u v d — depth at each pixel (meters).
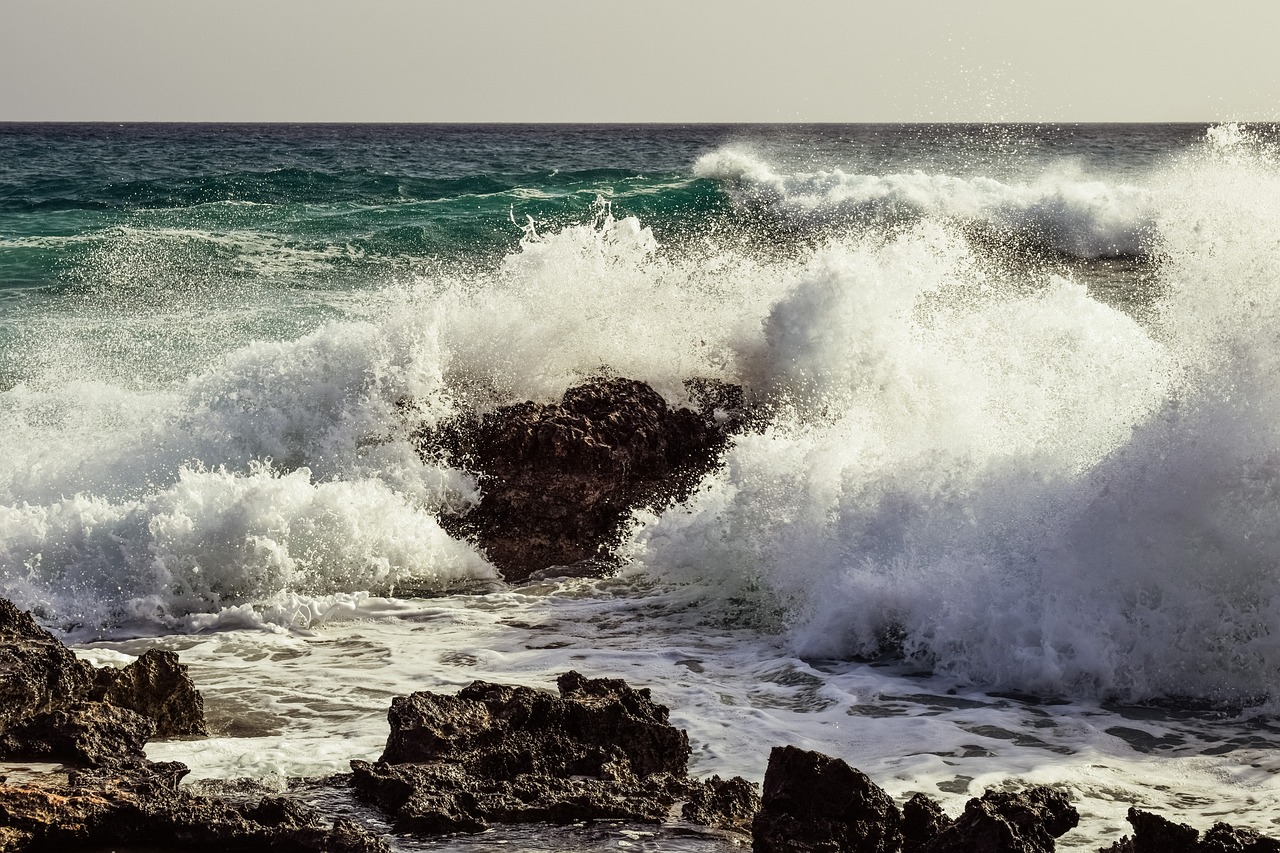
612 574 11.22
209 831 5.27
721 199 36.12
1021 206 32.59
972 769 6.84
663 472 12.36
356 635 9.68
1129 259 30.22
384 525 11.09
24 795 5.27
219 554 10.73
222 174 45.00
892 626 9.16
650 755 6.29
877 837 5.39
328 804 5.82
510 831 5.55
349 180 43.88
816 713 7.82
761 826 5.38
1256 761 6.99
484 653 9.12
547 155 81.12
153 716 7.19
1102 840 5.86
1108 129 145.00
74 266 25.72
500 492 11.98
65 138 122.62
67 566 10.77
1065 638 8.46
